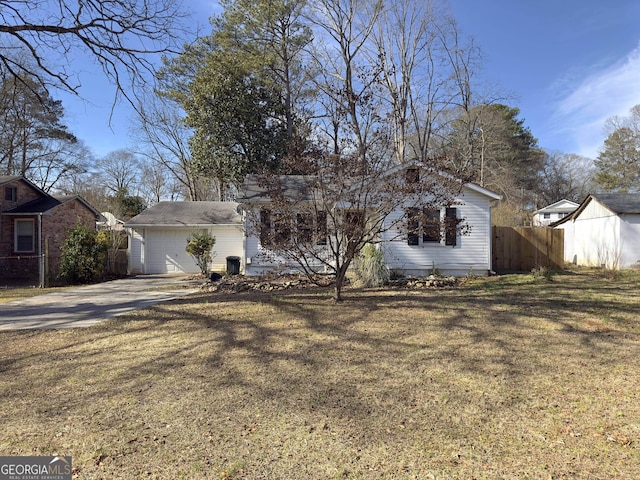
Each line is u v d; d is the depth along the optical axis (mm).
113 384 3984
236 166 19562
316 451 2674
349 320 6520
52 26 7348
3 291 11680
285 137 20453
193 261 17359
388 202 7328
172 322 6688
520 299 8141
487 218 12258
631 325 5957
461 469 2447
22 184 17000
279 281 10961
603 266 15008
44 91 9922
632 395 3541
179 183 36500
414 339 5398
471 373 4133
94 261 13961
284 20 21109
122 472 2453
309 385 3861
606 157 36969
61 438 2898
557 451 2646
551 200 41156
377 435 2883
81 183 33656
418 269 12336
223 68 19203
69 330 6422
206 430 2990
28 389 3898
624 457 2559
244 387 3836
